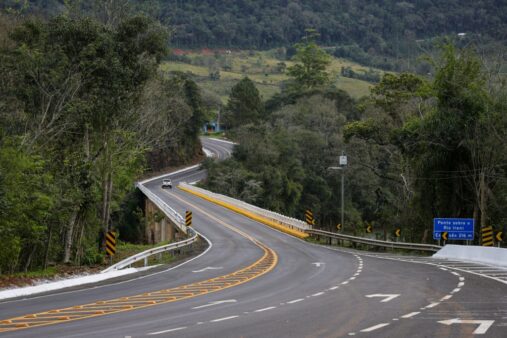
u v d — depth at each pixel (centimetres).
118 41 5334
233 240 6119
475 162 5941
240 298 2419
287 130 13875
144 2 6122
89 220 5784
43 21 5394
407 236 7094
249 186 11825
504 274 3266
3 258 4147
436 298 2317
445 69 6075
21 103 4891
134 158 6644
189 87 16350
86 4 5588
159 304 2275
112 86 5181
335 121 13962
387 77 8544
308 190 13038
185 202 9900
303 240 6397
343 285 2828
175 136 14825
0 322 1914
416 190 6762
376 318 1870
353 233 8350
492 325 1723
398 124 8419
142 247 6688
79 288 2864
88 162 5200
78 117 4991
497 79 6084
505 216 6103
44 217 4600
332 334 1617
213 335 1634
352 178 12588
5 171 4109
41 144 5059
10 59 4791
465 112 5959
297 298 2394
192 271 3675
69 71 4962
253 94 17412
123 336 1636
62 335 1670
